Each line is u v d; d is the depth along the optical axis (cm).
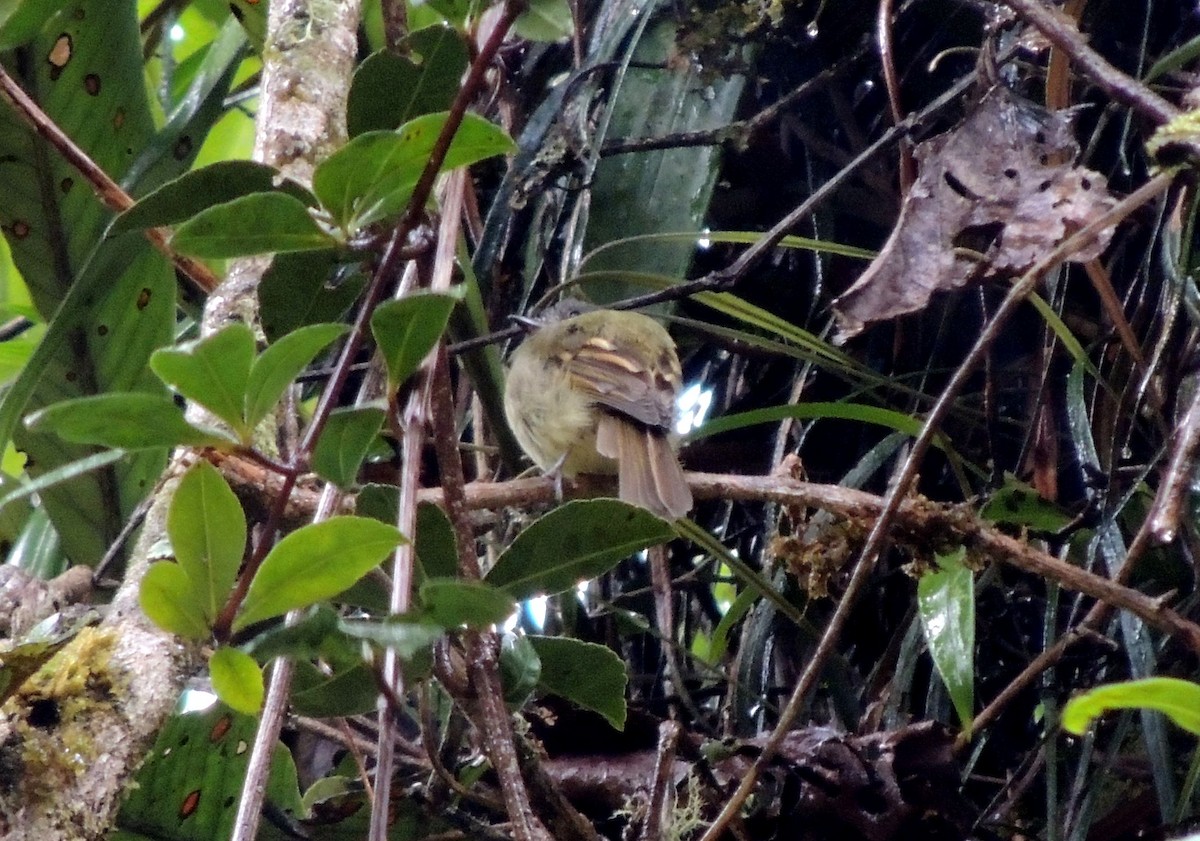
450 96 423
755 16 679
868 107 714
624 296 657
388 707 312
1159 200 598
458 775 527
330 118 479
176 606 278
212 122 606
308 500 451
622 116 683
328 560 277
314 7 496
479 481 680
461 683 393
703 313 746
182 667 335
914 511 508
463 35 343
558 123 670
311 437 297
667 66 687
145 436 269
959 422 683
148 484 564
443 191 448
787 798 540
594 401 685
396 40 445
